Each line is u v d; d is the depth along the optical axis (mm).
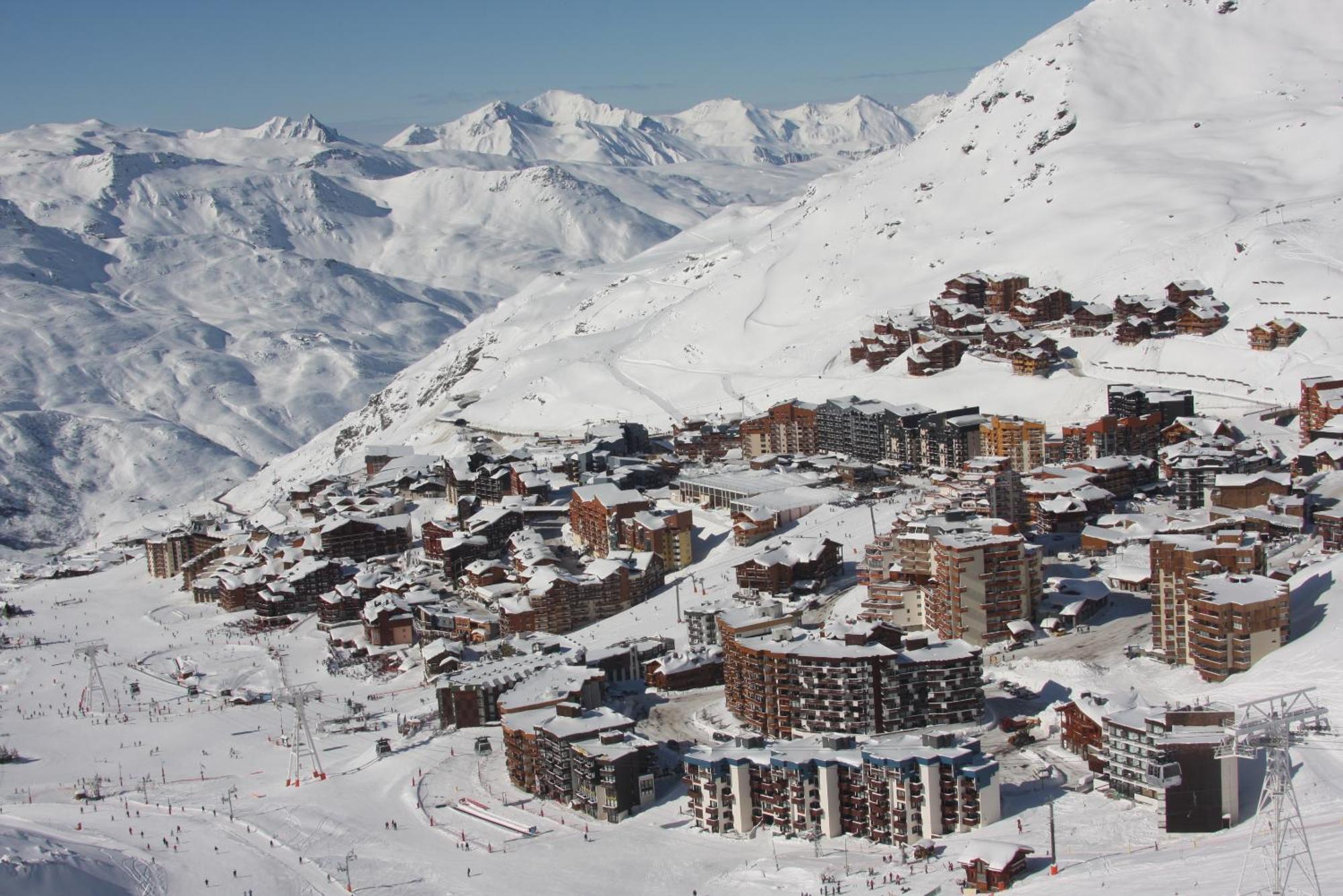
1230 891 172500
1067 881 187125
